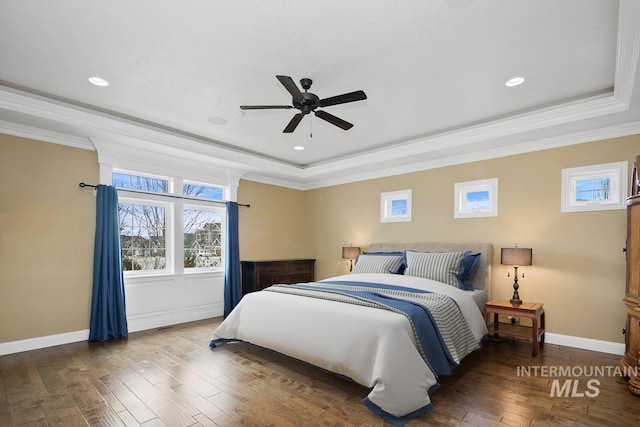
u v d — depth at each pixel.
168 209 4.98
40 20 2.15
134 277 4.50
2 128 3.54
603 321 3.57
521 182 4.18
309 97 2.65
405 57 2.61
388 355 2.32
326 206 6.53
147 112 3.70
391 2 2.01
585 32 2.28
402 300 2.95
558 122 3.46
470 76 2.90
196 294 5.16
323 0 1.98
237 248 5.57
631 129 3.48
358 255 5.47
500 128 3.84
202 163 5.18
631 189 3.04
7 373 2.98
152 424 2.16
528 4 2.02
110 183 4.27
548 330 3.90
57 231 3.87
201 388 2.68
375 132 4.38
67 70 2.80
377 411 2.24
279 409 2.35
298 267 6.29
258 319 3.37
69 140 3.96
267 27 2.24
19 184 3.64
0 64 2.70
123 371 3.03
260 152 5.36
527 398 2.49
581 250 3.73
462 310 3.29
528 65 2.71
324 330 2.78
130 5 2.02
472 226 4.58
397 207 5.53
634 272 2.82
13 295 3.56
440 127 4.18
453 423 2.15
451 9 2.06
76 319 3.96
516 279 3.90
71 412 2.31
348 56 2.59
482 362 3.26
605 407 2.35
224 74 2.88
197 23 2.19
